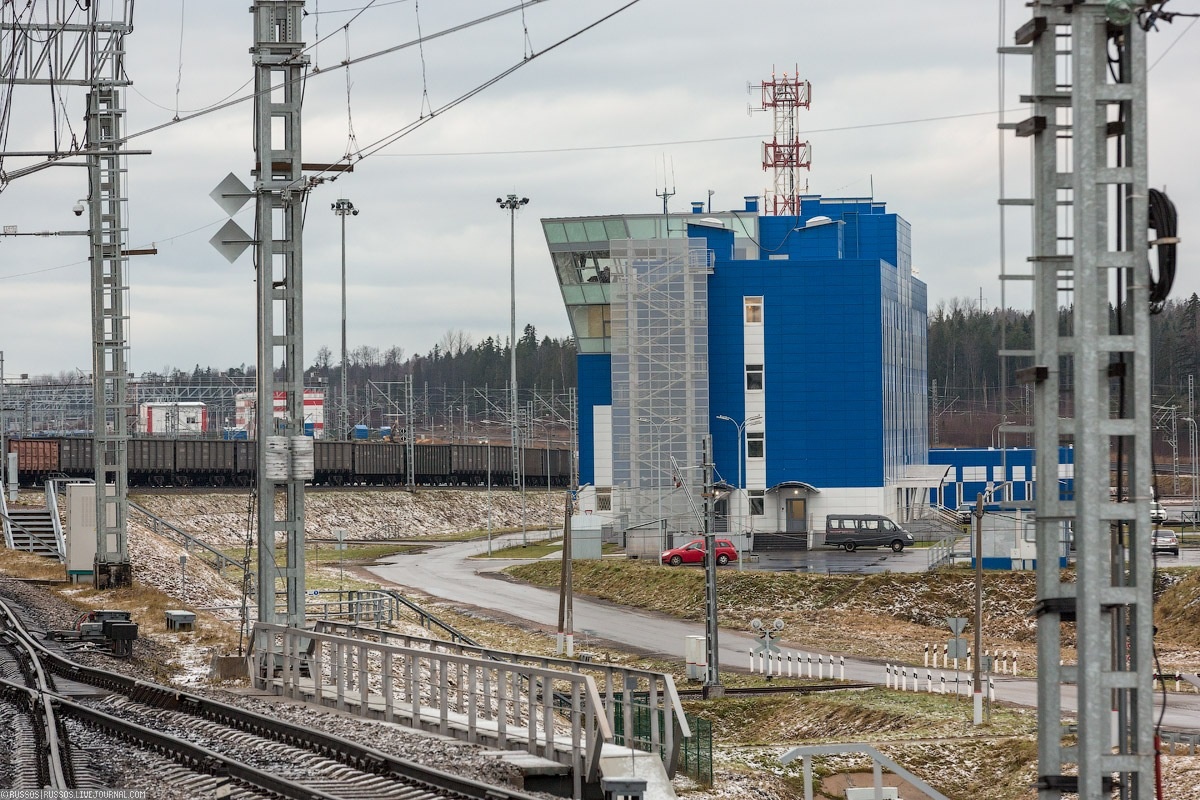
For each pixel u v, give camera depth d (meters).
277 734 57.50
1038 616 33.84
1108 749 31.70
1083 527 31.56
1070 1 31.42
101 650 90.00
